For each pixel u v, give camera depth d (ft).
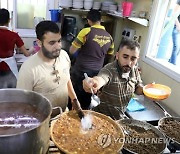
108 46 8.22
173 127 4.33
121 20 10.45
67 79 5.03
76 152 2.75
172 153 3.54
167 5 7.36
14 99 2.90
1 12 7.23
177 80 6.14
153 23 7.55
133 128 4.03
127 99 5.06
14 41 7.69
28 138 2.04
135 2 8.96
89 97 7.79
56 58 4.65
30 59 4.50
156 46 7.80
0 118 2.51
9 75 7.69
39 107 2.77
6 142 1.93
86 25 9.93
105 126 3.39
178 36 6.95
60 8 10.75
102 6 10.18
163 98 4.73
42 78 4.46
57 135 3.04
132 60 4.48
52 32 4.22
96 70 8.22
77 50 8.13
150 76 7.61
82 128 3.27
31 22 11.98
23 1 11.46
